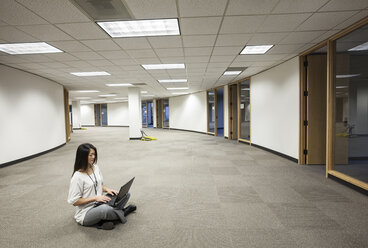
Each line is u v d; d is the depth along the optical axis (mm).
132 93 8609
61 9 2227
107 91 9883
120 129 15289
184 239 1759
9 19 2420
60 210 2344
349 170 3666
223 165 4195
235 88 8195
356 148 5516
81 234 1848
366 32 3074
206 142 7598
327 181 3154
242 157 4910
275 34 3055
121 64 4633
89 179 1894
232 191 2803
